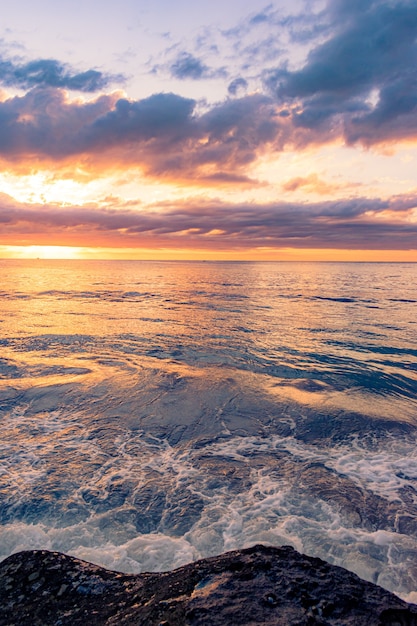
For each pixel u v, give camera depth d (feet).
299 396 40.45
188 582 12.09
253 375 47.37
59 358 53.67
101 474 25.54
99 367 49.42
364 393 41.75
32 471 25.68
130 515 21.15
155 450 29.04
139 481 24.73
